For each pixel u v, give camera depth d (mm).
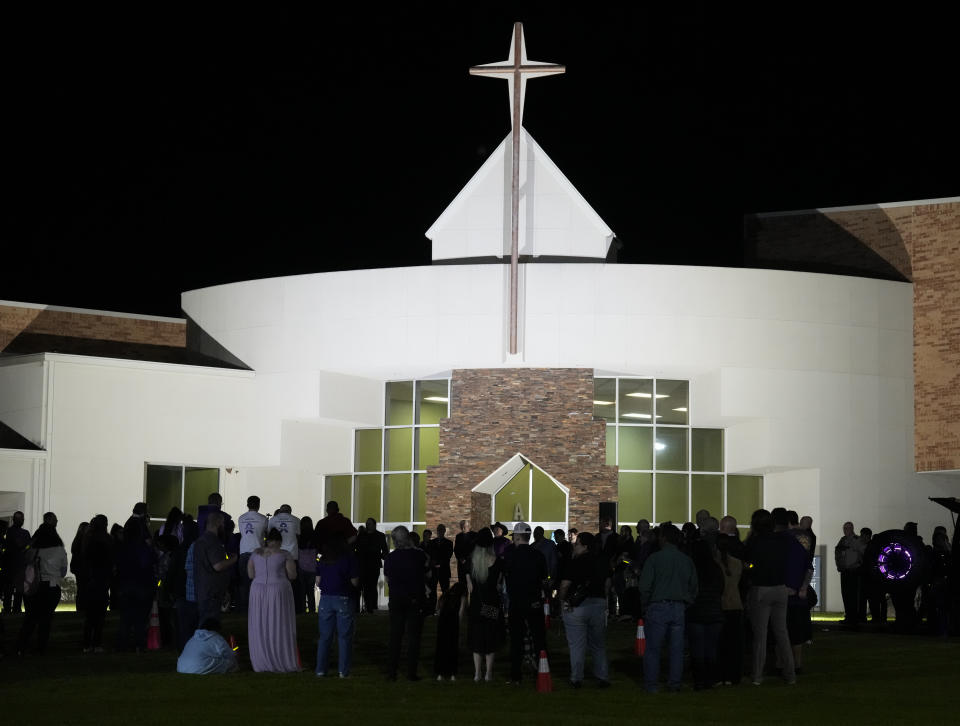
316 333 41688
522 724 14797
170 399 41438
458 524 40406
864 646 24438
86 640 22625
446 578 27641
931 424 41938
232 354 43344
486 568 19125
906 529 28719
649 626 17922
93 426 40250
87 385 40344
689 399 41812
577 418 40156
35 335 46469
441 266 40688
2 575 28781
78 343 46812
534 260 42656
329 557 19094
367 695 17266
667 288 40188
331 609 19031
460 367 40625
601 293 40125
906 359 42344
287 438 42125
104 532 22875
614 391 41531
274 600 19797
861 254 45562
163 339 49000
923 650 23688
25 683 18266
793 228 47688
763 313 40594
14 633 25547
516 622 18953
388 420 43000
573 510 39906
